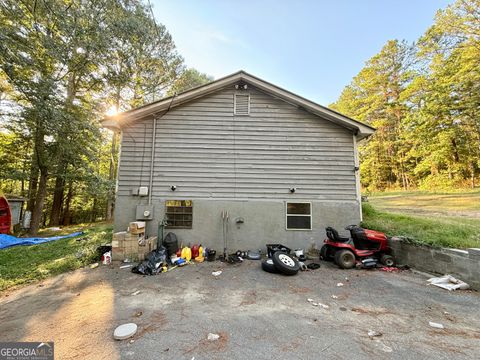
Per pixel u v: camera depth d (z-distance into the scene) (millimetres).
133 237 5332
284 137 6531
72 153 10016
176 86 14961
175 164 6336
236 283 4094
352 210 6301
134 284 4027
